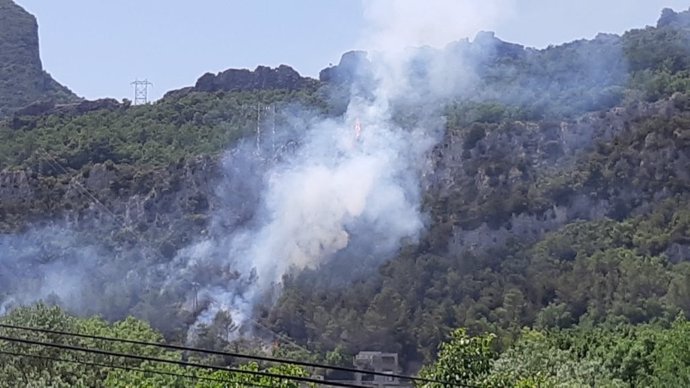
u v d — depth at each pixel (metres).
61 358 34.72
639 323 49.47
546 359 35.19
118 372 35.50
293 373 28.19
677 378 34.12
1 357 34.53
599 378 35.03
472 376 28.80
